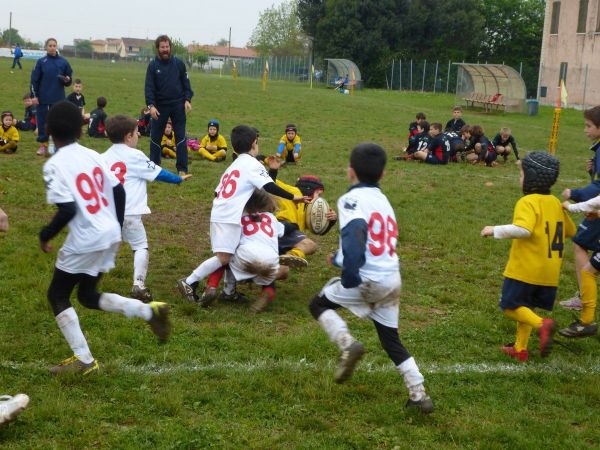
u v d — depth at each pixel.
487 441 3.88
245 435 3.83
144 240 6.07
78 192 4.20
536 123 28.75
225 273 6.10
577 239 5.64
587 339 5.66
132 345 5.03
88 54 103.62
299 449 3.70
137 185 5.95
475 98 36.03
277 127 20.64
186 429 3.86
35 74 12.67
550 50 40.31
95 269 4.35
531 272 4.91
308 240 6.72
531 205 4.89
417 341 5.43
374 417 4.12
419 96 46.28
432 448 3.80
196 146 14.52
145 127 16.20
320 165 13.80
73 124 4.29
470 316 5.99
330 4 61.31
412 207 10.32
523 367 5.03
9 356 4.71
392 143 18.38
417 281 6.96
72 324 4.37
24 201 9.26
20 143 14.30
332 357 5.00
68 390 4.25
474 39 63.09
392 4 60.28
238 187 5.77
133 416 4.01
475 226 9.29
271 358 4.94
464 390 4.57
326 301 4.20
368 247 3.97
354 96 41.19
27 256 6.90
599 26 36.16
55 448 3.59
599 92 36.16
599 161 5.62
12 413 3.62
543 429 4.04
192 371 4.64
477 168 14.73
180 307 5.86
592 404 4.49
